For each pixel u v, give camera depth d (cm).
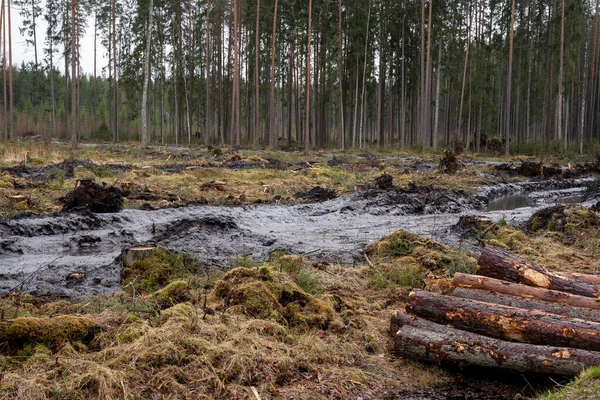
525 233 1227
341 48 4544
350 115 5191
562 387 463
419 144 4562
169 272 809
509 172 2816
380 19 4888
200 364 475
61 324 504
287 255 918
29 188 1622
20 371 440
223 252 1027
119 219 1277
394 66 5306
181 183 1897
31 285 779
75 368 443
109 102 8350
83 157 2666
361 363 549
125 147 4219
